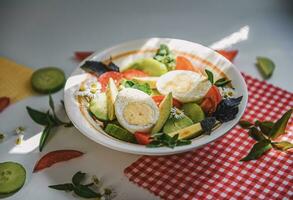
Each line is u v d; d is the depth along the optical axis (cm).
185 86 58
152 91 59
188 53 63
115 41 75
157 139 51
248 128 59
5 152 57
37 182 54
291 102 63
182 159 56
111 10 82
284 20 78
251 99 64
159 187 52
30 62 71
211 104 56
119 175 54
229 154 56
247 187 52
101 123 55
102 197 51
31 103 64
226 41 74
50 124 59
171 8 82
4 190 52
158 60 62
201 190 52
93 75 61
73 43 75
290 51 72
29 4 84
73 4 84
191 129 52
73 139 59
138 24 79
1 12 82
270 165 54
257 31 76
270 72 67
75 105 56
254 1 82
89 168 55
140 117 54
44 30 78
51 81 66
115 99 56
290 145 56
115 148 51
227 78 59
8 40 76
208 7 82
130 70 61
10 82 67
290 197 51
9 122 62
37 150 58
